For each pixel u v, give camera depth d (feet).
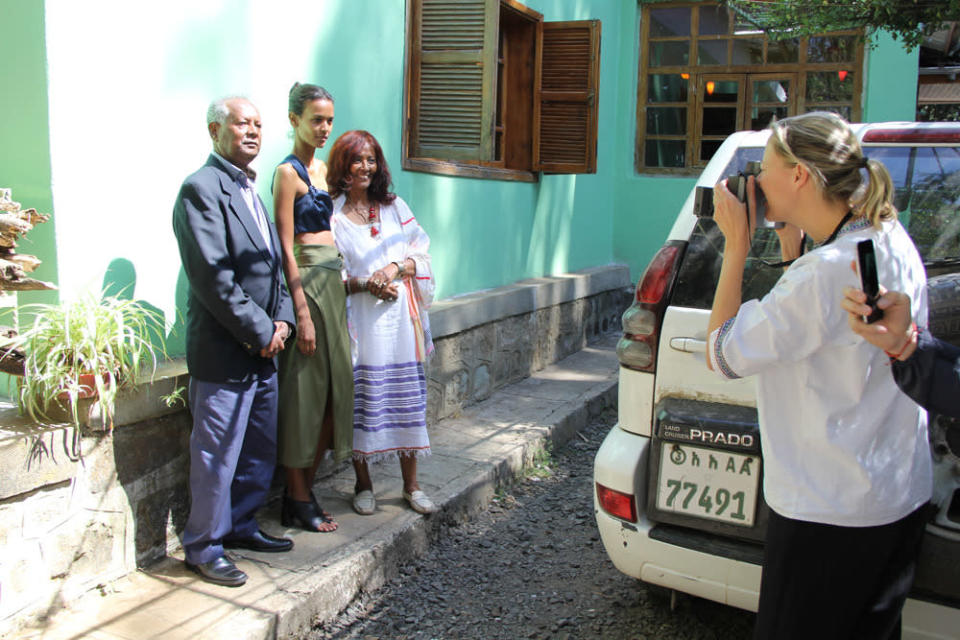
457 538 12.37
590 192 25.41
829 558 5.79
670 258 8.73
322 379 10.94
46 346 8.72
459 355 16.88
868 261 5.15
